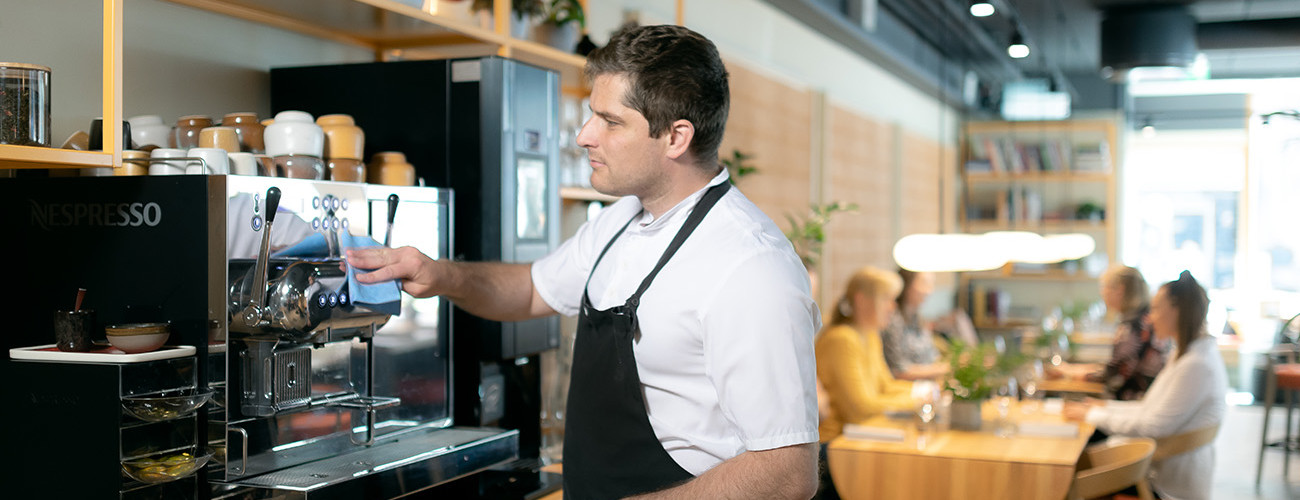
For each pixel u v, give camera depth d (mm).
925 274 6406
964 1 6809
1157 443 4254
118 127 1806
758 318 1590
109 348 1734
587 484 1814
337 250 1970
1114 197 8672
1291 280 11547
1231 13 7250
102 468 1656
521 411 2645
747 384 1589
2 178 1900
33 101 1678
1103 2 6891
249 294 1769
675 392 1727
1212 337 4340
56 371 1685
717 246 1675
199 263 1751
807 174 6648
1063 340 6480
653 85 1657
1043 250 5746
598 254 1978
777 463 1573
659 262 1722
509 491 2309
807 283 1681
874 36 7445
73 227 1840
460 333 2500
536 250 2631
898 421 4191
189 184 1754
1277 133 11383
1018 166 8898
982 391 4016
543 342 2654
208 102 2383
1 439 1738
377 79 2523
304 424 1934
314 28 2596
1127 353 5391
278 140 2029
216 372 1750
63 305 1850
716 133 1729
